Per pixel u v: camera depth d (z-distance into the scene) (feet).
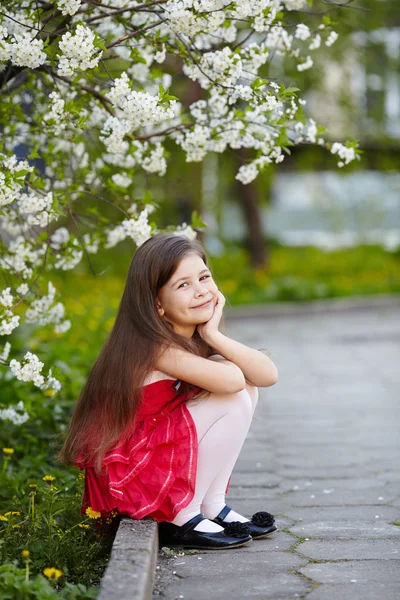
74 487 15.55
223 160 59.67
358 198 80.94
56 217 14.55
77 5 12.97
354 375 33.37
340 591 11.19
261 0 13.50
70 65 12.74
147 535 11.77
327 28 15.90
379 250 83.20
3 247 16.34
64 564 11.94
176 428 12.66
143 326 12.96
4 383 20.48
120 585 10.03
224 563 12.33
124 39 13.91
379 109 59.00
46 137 17.04
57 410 18.93
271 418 25.29
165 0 13.74
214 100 15.37
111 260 59.77
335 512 15.44
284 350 41.37
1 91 15.55
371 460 19.76
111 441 12.54
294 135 16.55
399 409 26.37
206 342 13.38
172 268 13.08
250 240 68.80
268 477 18.31
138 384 12.67
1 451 17.74
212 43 16.33
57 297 16.74
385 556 12.71
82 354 27.63
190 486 12.57
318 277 72.18
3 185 12.84
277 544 13.34
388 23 53.26
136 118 13.12
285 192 92.53
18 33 13.52
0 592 10.27
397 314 58.29
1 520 13.46
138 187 29.73
